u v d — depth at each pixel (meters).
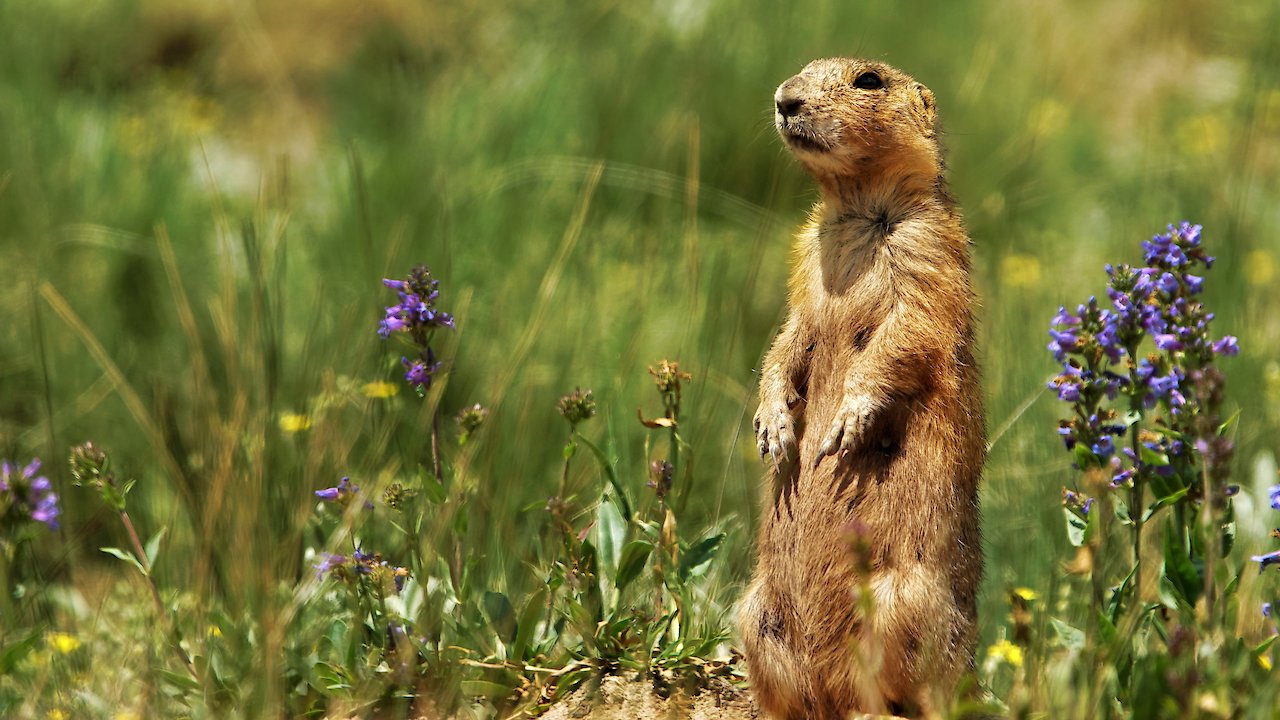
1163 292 6.55
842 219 7.82
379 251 13.57
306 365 10.12
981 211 15.91
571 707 7.19
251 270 10.58
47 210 14.37
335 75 21.14
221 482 8.48
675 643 7.54
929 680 6.93
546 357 11.54
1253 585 7.63
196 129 19.00
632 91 16.89
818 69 7.85
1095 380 6.57
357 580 7.16
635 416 10.93
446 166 15.48
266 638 6.79
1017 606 6.32
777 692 7.41
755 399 11.28
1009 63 19.56
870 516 7.20
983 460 7.50
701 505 10.48
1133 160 18.23
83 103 18.39
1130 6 22.97
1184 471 6.47
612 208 15.22
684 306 12.55
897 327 7.29
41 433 11.52
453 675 7.14
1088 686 5.93
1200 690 5.75
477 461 9.69
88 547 10.50
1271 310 13.99
